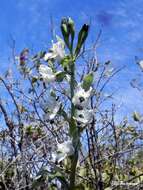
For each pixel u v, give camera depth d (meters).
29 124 0.30
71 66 0.22
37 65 0.31
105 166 0.30
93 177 0.28
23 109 0.31
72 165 0.22
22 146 0.29
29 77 0.31
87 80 0.21
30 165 0.28
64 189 0.22
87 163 0.29
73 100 0.21
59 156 0.21
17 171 0.28
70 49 0.22
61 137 0.29
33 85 0.30
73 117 0.21
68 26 0.22
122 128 0.30
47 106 0.22
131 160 0.30
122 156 0.30
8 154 0.31
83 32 0.22
